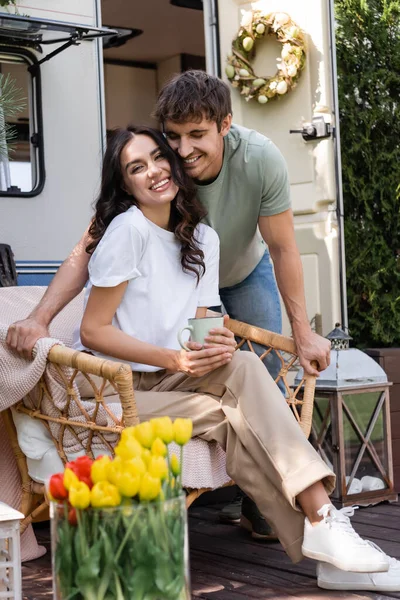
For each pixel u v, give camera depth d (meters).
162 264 2.46
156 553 1.37
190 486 2.29
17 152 4.19
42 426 2.37
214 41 5.07
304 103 4.85
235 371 2.32
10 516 1.86
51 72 4.26
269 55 4.95
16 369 2.29
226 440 2.33
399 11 5.50
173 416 2.34
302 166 4.86
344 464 3.38
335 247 4.77
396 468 3.72
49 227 4.23
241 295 3.27
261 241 3.25
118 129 2.51
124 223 2.37
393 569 2.27
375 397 3.49
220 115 2.57
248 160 2.77
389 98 5.45
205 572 2.53
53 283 2.55
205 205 2.83
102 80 4.42
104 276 2.31
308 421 2.60
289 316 2.79
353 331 5.38
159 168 2.45
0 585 1.92
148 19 7.64
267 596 2.26
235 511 3.22
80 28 3.98
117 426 2.15
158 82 9.00
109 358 2.45
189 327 2.31
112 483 1.38
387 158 5.40
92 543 1.36
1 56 4.14
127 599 1.36
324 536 2.21
